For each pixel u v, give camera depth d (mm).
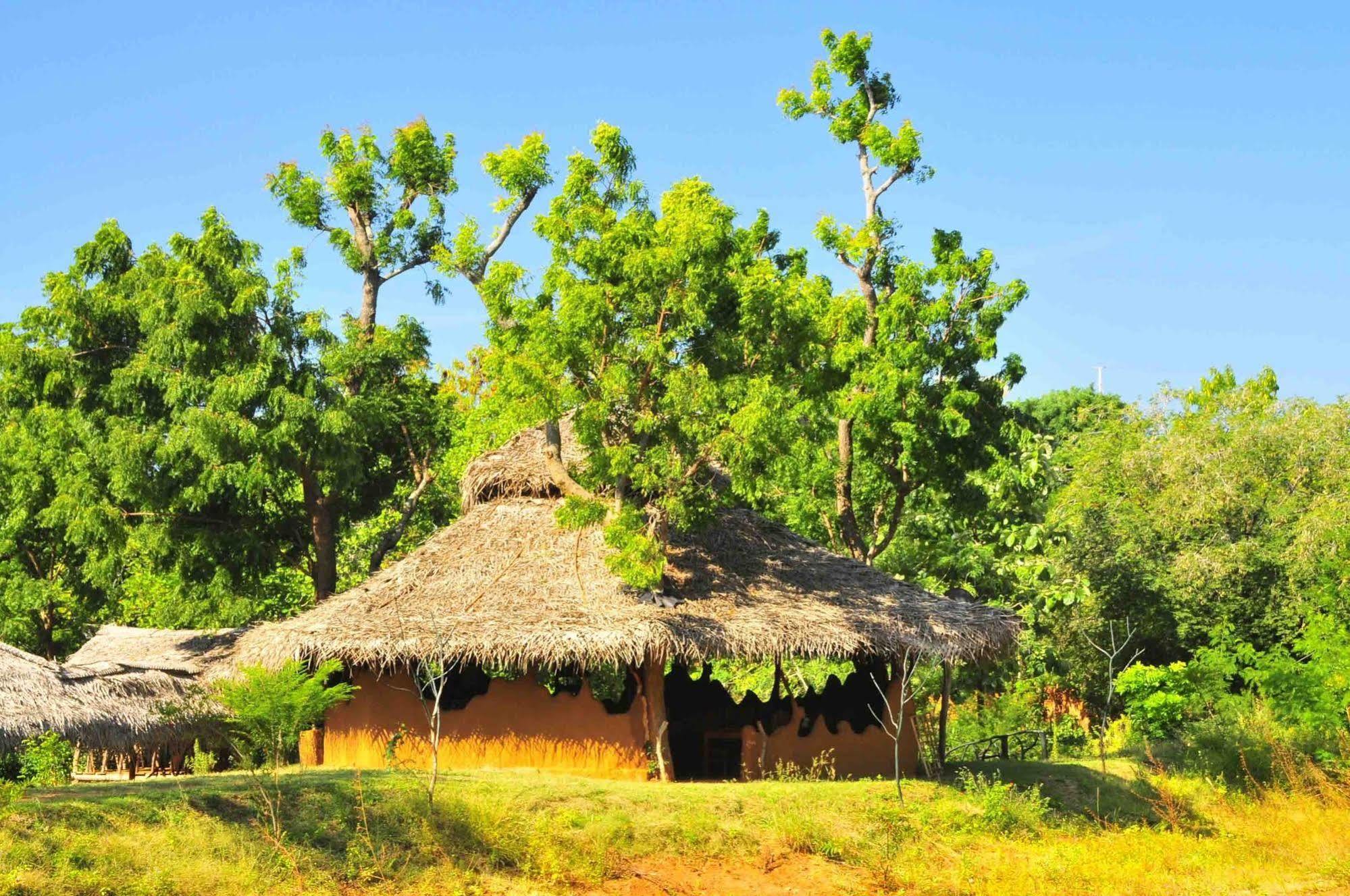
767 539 24984
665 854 17578
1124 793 23062
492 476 24422
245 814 16094
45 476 27672
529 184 27797
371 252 29859
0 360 27297
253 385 25703
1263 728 25312
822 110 31797
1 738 20984
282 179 29719
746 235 30047
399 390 29984
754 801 19219
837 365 28609
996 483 30562
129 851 14375
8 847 13711
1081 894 16922
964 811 20219
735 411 21375
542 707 21219
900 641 21734
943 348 30547
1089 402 60469
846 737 22984
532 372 20922
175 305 26234
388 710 21516
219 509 28094
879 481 32438
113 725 22422
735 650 20641
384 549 30281
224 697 17156
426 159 30125
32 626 36094
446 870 15961
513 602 21391
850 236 30906
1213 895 16828
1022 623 23672
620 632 20109
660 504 21750
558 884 16375
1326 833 19203
